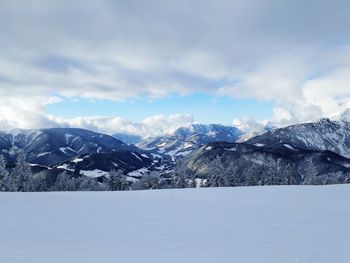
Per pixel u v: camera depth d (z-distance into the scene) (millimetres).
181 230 11766
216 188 26672
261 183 68062
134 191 24922
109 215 14562
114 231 11734
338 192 22250
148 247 9844
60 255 9086
